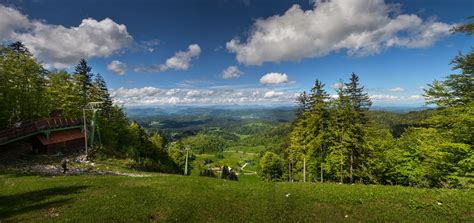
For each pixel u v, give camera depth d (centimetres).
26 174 2609
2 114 3853
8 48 4138
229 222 1325
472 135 2334
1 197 1688
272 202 1655
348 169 3881
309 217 1396
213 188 2050
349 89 3912
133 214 1382
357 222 1323
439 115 2623
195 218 1377
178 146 16575
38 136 3747
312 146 3750
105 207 1484
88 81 5438
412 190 1791
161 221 1323
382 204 1554
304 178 3991
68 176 2592
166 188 1995
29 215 1347
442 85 2539
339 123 3706
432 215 1376
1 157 3209
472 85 2302
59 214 1364
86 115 4981
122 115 6681
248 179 11088
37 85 4506
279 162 7794
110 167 3556
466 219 1312
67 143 4125
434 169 2847
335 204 1594
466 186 2294
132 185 2106
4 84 3822
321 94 3888
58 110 4838
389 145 4150
